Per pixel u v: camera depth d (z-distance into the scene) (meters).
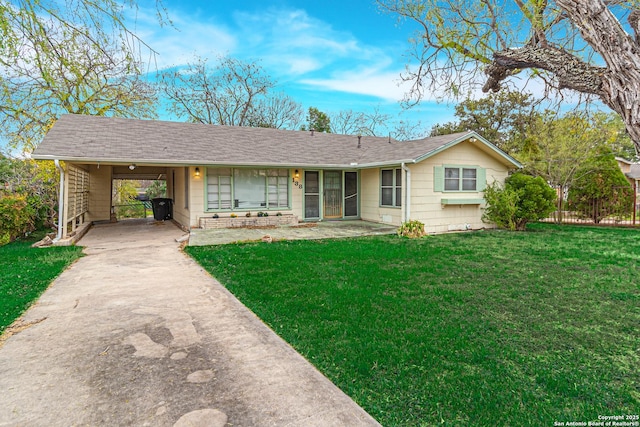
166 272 6.34
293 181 13.20
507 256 7.49
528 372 2.88
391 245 8.70
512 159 12.62
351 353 3.17
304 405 2.45
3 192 11.21
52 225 12.63
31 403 2.48
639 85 2.30
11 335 3.66
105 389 2.66
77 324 3.95
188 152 11.16
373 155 13.50
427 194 11.66
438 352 3.20
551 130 14.09
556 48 3.32
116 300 4.78
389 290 5.06
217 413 2.36
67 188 9.48
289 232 10.78
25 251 8.11
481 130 25.84
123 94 16.39
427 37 6.00
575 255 7.62
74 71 5.24
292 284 5.34
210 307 4.48
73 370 2.95
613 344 3.39
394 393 2.59
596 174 13.86
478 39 5.23
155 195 25.64
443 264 6.70
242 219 11.99
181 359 3.13
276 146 13.43
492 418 2.30
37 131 14.46
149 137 11.65
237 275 5.89
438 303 4.53
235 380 2.78
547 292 5.00
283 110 28.61
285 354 3.21
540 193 11.98
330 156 13.55
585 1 2.50
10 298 4.73
